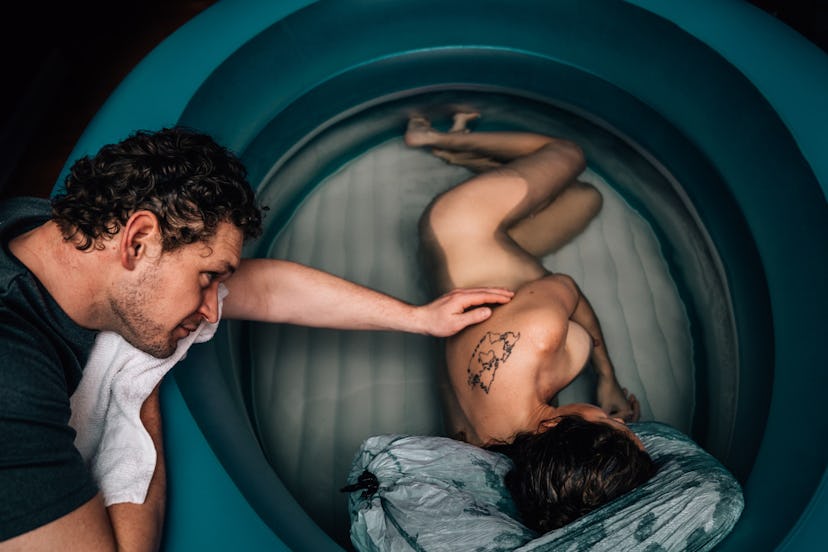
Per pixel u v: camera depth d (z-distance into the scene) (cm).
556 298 121
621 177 155
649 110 160
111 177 83
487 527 93
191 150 88
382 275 145
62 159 184
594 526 92
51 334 86
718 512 93
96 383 96
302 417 129
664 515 92
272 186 154
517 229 147
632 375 133
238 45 143
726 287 137
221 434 104
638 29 153
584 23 161
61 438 80
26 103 188
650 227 149
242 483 97
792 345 114
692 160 151
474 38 171
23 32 192
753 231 133
